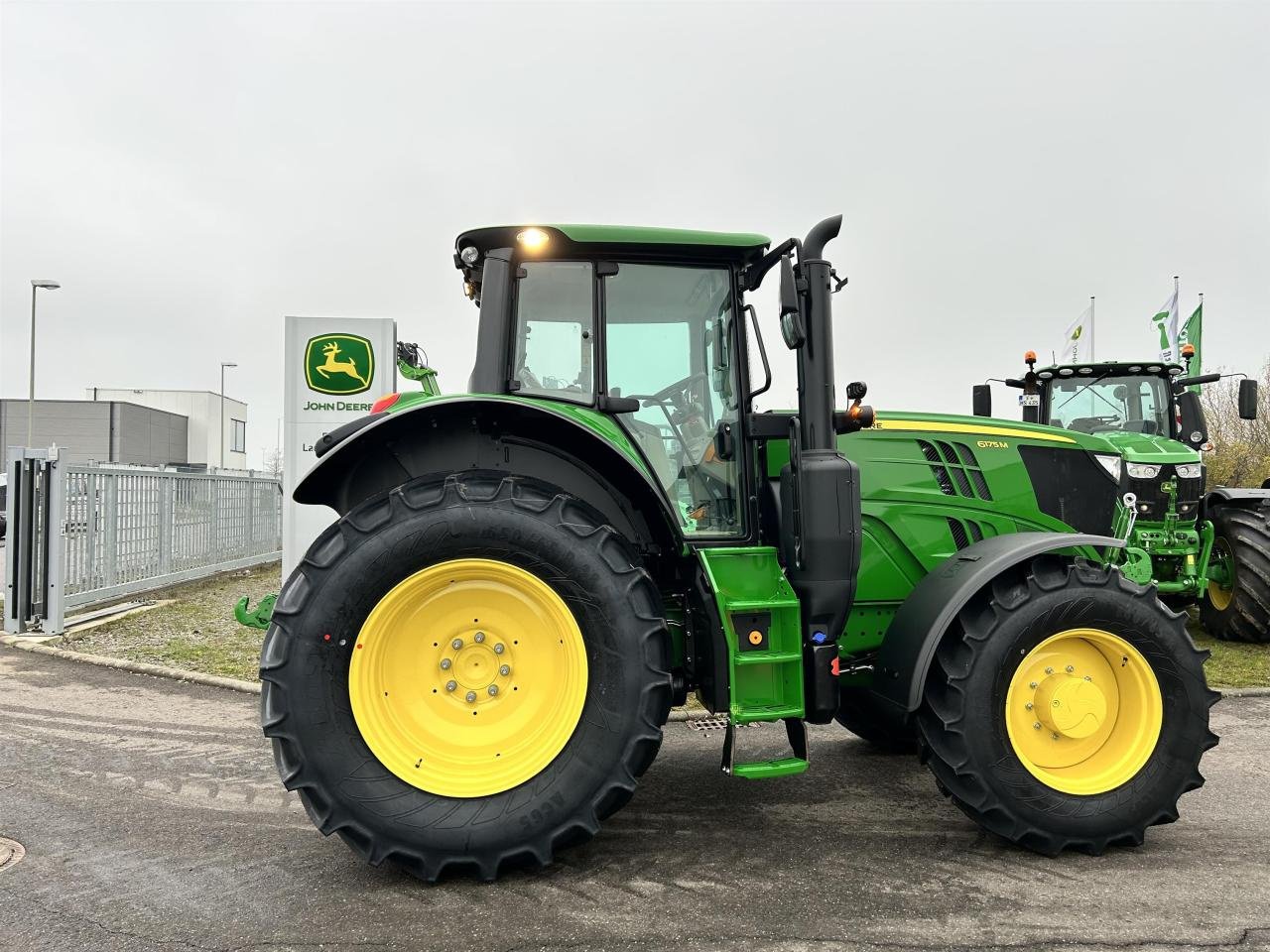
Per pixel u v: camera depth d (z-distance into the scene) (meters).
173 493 10.09
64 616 7.74
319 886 2.62
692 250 3.24
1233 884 2.66
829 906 2.49
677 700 3.15
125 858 2.85
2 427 45.38
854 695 3.79
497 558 2.71
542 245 3.13
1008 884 2.65
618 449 2.90
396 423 2.96
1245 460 15.82
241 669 5.79
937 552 3.58
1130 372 7.68
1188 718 2.95
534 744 2.72
